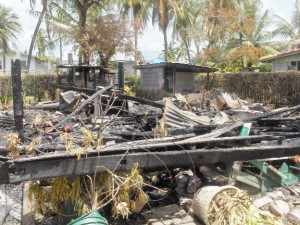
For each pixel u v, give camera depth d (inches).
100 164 147.6
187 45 1541.6
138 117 293.4
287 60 848.9
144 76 879.1
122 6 1208.2
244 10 1268.5
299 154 197.3
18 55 1777.8
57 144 169.8
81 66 757.3
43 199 156.3
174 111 257.8
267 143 198.4
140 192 157.6
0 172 131.6
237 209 145.6
